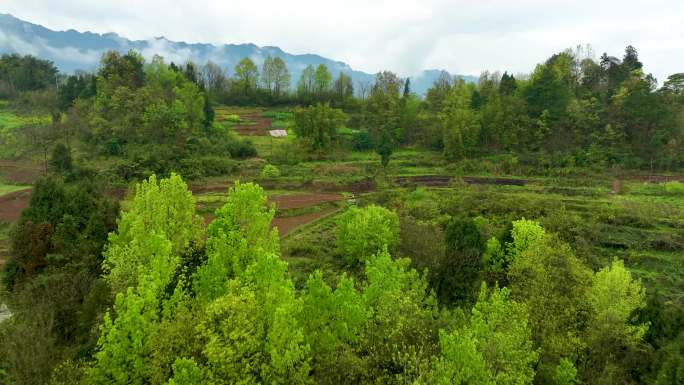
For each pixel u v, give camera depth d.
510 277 39.84
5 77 136.62
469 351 20.11
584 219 63.03
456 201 69.19
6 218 58.62
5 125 104.19
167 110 91.38
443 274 38.91
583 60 132.88
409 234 48.41
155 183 32.47
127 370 19.86
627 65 127.81
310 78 157.62
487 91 122.62
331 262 47.00
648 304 32.94
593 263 51.47
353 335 23.66
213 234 29.98
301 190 78.19
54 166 72.81
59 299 27.20
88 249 34.12
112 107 96.81
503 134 101.62
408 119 116.44
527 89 108.62
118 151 83.38
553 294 33.06
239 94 148.75
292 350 19.64
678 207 68.50
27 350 21.62
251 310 21.03
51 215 38.19
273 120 131.75
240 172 84.50
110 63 108.06
